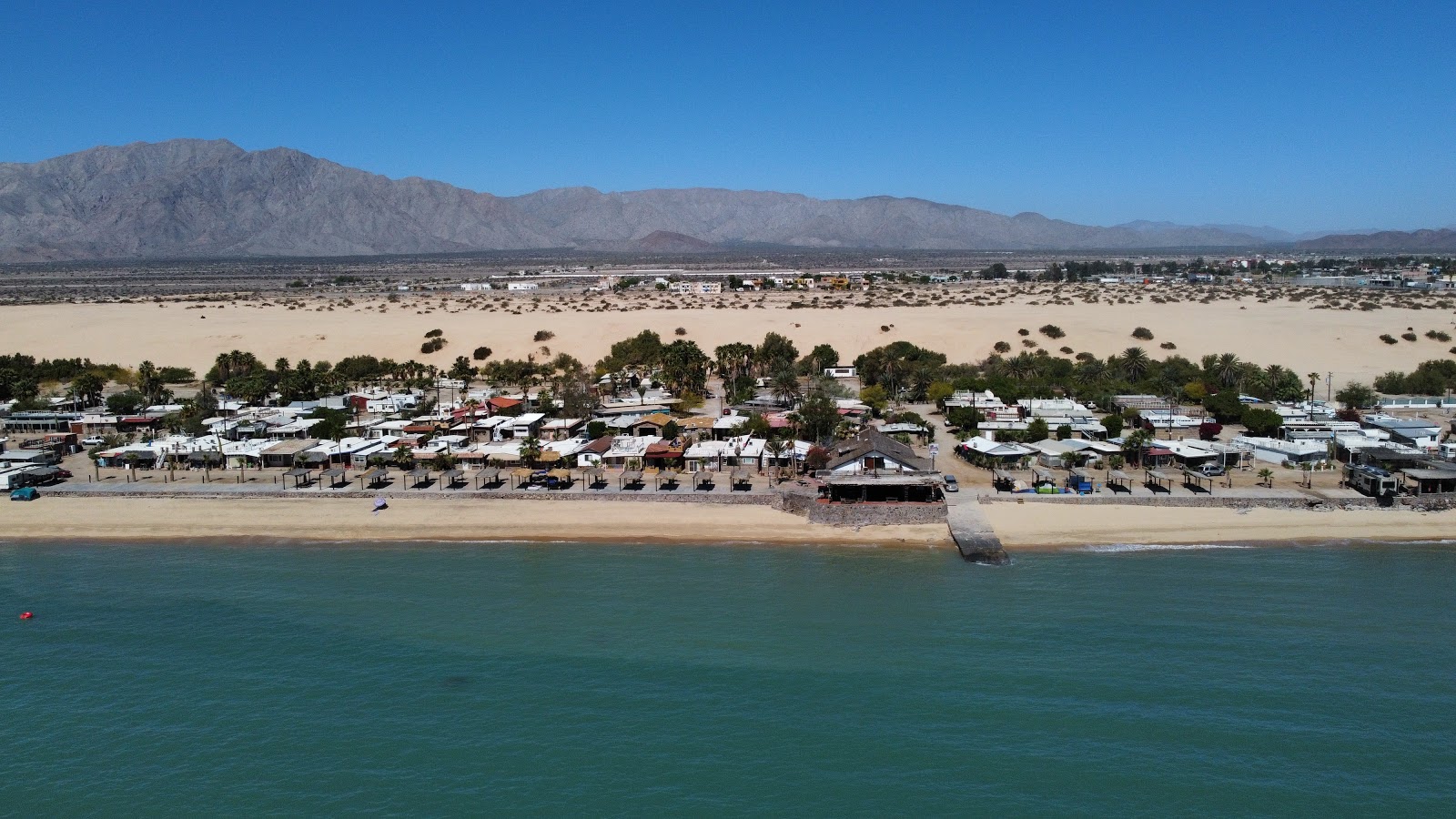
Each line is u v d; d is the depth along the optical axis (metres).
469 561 76.44
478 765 48.22
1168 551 76.94
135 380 166.62
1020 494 90.06
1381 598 67.00
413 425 120.00
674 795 45.75
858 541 80.19
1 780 47.50
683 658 58.78
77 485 97.69
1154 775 46.91
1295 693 54.22
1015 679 55.91
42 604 68.19
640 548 79.12
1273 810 44.41
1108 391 143.50
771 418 121.38
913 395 148.75
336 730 51.31
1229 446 104.25
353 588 70.62
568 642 61.03
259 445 108.62
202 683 56.44
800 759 48.50
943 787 46.09
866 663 57.84
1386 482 87.06
